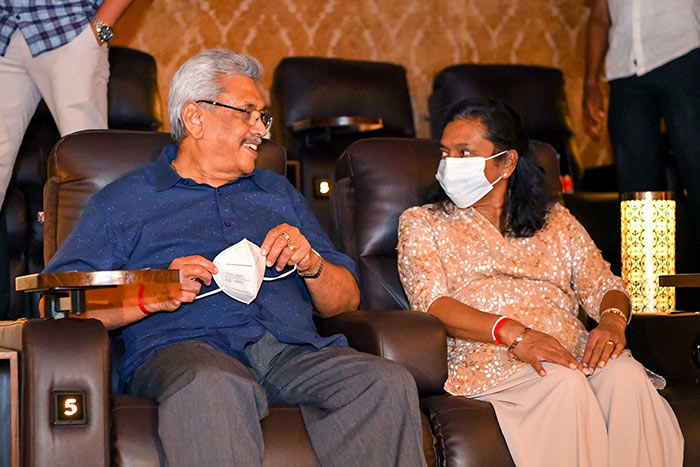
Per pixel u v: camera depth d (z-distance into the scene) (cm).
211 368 187
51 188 244
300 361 219
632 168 398
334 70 418
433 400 224
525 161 263
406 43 510
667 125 385
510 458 215
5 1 308
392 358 218
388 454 197
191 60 236
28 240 328
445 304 243
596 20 421
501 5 527
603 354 233
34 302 282
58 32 307
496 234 258
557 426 216
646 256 298
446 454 212
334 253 249
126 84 382
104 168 245
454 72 438
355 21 500
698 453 231
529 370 230
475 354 240
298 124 400
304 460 195
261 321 226
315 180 402
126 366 217
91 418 182
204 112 232
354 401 201
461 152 256
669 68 377
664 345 253
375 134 420
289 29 488
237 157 234
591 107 432
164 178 232
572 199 380
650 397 227
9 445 192
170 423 184
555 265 260
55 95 312
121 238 224
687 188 380
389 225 274
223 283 212
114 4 310
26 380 181
